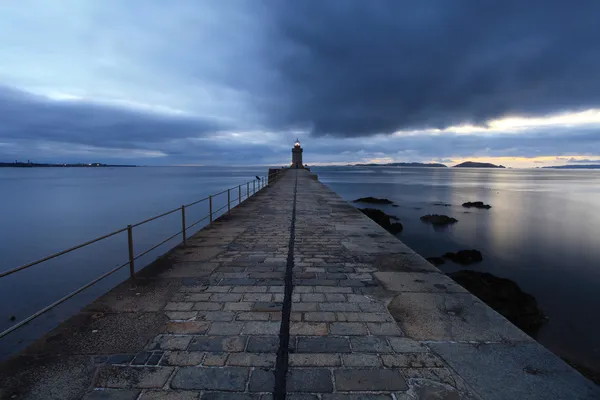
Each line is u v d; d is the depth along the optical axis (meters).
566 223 25.38
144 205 36.91
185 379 2.69
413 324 3.58
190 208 34.41
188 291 4.48
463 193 51.97
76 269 15.32
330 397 2.49
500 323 3.61
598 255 16.38
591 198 44.53
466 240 19.83
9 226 25.56
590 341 8.46
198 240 7.41
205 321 3.64
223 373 2.76
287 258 6.03
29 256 17.86
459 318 3.72
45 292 12.80
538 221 26.33
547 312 10.10
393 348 3.13
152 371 2.79
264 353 3.05
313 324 3.58
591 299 11.10
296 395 2.51
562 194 50.91
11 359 2.93
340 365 2.87
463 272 11.58
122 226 25.41
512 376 2.73
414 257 6.10
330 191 19.88
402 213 30.62
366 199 38.34
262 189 21.31
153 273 5.19
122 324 3.57
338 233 8.16
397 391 2.56
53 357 2.97
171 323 3.59
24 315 10.84
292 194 17.92
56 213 31.55
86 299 11.98
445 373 2.77
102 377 2.71
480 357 2.99
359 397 2.49
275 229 8.64
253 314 3.81
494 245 18.52
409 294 4.39
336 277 5.04
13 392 2.54
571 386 2.61
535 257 16.09
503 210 32.59
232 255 6.22
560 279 13.03
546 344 8.33
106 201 41.00
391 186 67.81
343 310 3.91
